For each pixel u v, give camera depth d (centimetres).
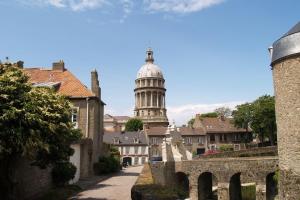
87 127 3244
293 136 2138
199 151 7800
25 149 1432
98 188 2322
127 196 1934
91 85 3575
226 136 7925
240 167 3338
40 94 1605
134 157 8194
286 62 2189
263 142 6253
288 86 2172
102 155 3834
